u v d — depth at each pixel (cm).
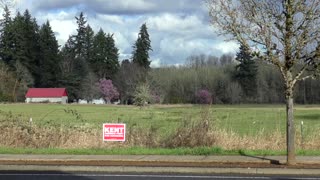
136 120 3781
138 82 11650
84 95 13500
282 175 1336
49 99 12656
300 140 2003
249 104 12738
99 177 1313
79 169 1468
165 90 12700
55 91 12838
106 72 14462
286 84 1417
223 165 1468
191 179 1256
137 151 1795
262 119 4775
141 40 14350
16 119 2350
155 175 1348
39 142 2053
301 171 1364
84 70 13850
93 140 2031
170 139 1972
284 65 1401
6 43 12431
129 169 1445
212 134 1967
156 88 11719
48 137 2067
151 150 1811
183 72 13700
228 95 13225
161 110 7394
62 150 1858
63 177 1321
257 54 1399
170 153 1755
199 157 1652
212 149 1777
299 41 1352
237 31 1398
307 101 12662
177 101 12638
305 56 1371
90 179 1275
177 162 1552
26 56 12781
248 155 1683
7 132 2097
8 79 11306
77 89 13575
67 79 13438
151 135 2022
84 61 14050
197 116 2181
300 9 1327
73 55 14325
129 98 12975
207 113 2153
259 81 13212
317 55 1351
